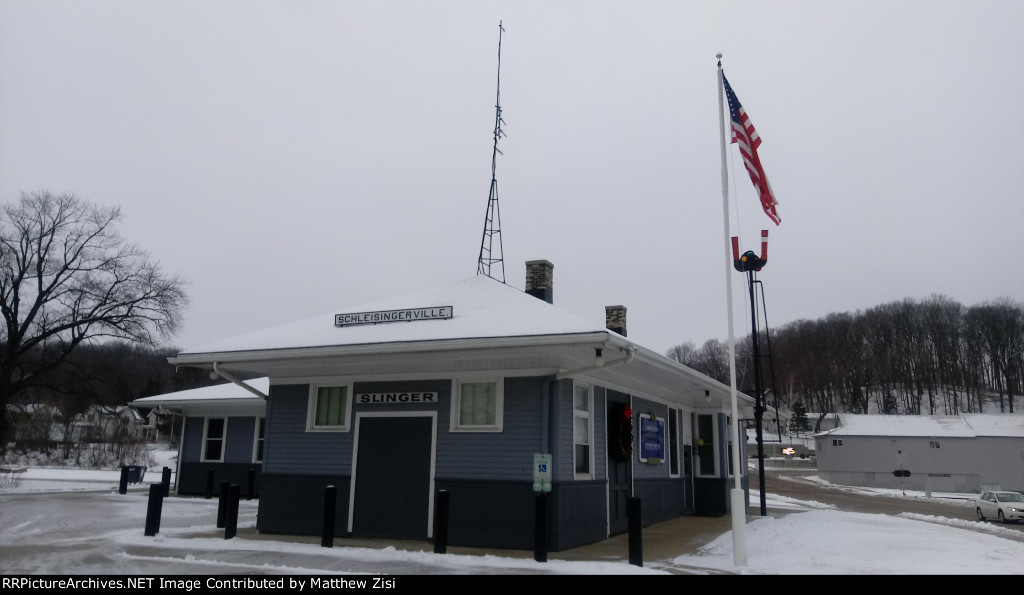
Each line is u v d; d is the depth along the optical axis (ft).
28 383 123.95
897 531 53.78
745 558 35.37
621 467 50.16
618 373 49.26
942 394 358.84
